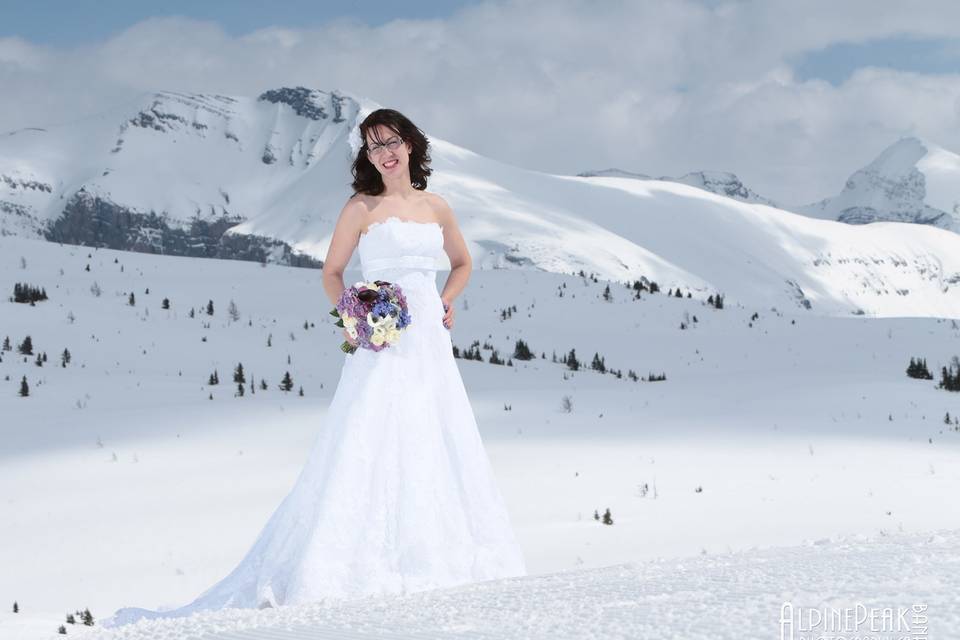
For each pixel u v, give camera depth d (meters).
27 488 40.84
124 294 97.88
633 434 49.72
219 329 87.19
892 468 41.03
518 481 39.44
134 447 48.09
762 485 38.03
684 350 89.62
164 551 31.28
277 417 55.31
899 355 87.00
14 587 27.98
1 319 83.19
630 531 31.30
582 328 97.00
